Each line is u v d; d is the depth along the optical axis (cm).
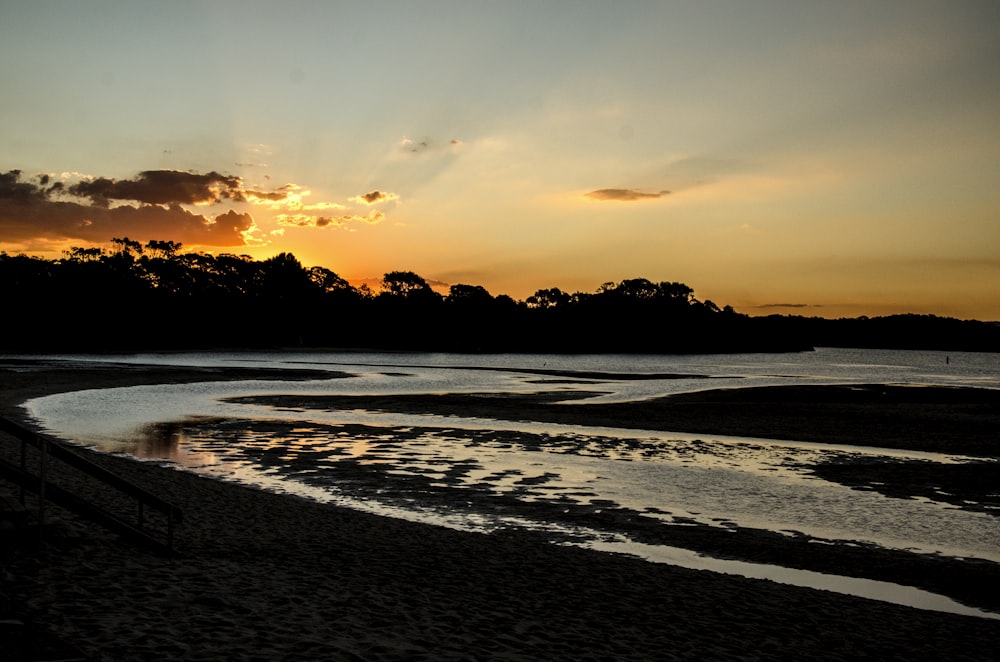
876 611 1116
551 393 5241
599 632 928
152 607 858
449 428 3241
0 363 8081
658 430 3244
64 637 732
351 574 1121
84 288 13700
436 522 1662
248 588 984
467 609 981
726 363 13400
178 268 16200
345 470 2242
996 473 2320
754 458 2566
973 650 961
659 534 1594
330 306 17338
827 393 5362
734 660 868
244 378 6512
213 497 1678
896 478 2234
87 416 3459
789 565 1395
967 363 16788
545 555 1352
